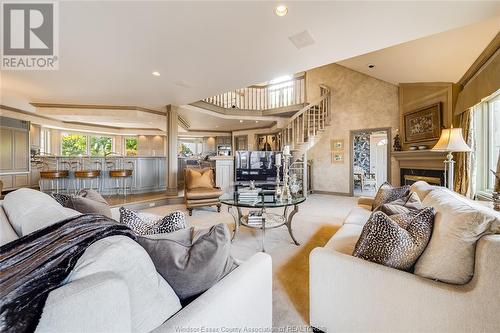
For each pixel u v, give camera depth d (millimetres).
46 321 527
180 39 2400
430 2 1815
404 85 5352
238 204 2811
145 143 10211
